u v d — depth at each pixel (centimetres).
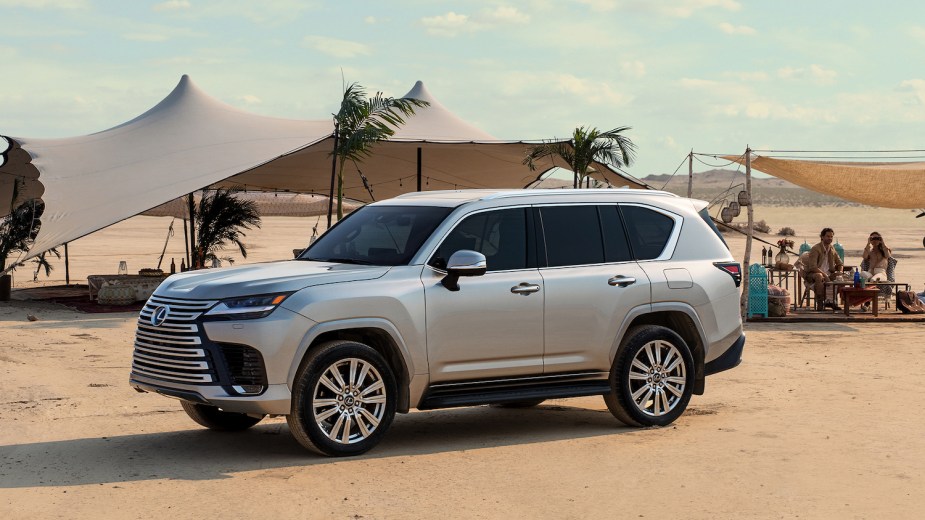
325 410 730
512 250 812
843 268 2009
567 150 2339
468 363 781
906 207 2288
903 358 1334
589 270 835
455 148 2512
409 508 602
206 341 707
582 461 729
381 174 2989
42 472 690
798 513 595
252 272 761
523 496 630
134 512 592
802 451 762
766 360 1313
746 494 637
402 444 794
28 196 2483
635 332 854
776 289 1827
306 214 3772
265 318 703
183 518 580
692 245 899
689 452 759
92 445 781
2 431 838
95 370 1188
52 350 1366
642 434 833
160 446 777
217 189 2438
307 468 701
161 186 2108
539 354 810
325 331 720
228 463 716
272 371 701
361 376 736
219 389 705
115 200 2067
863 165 2061
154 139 2428
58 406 955
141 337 754
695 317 881
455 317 771
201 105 2673
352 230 845
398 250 789
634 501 620
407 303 750
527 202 831
